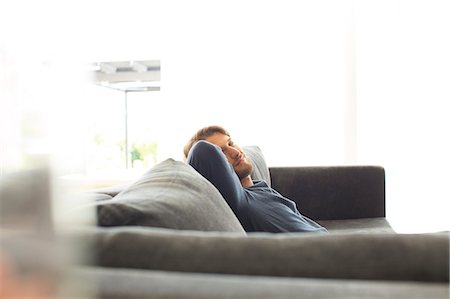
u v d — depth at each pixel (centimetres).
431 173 307
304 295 42
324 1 309
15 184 38
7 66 39
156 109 353
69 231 40
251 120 312
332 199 247
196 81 313
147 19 317
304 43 310
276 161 312
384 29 309
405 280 50
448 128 306
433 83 306
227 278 47
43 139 39
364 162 311
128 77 344
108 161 352
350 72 311
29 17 50
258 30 310
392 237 53
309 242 54
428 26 306
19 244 36
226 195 126
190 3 313
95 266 53
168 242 55
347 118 312
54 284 37
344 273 51
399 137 309
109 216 68
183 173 104
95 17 318
